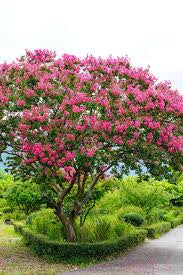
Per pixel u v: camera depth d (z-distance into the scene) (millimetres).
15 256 16391
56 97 15039
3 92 15141
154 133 14859
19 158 16234
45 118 14336
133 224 24719
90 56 16625
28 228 20906
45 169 15141
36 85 15477
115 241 16734
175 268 14336
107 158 15133
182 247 19594
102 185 20984
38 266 14398
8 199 30047
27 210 31578
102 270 13898
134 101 14914
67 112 14453
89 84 15555
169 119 15250
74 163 15180
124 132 14531
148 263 15281
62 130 14680
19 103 14734
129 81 16031
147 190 27906
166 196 28719
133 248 19047
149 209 27938
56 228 17859
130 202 28000
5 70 15859
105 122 14492
